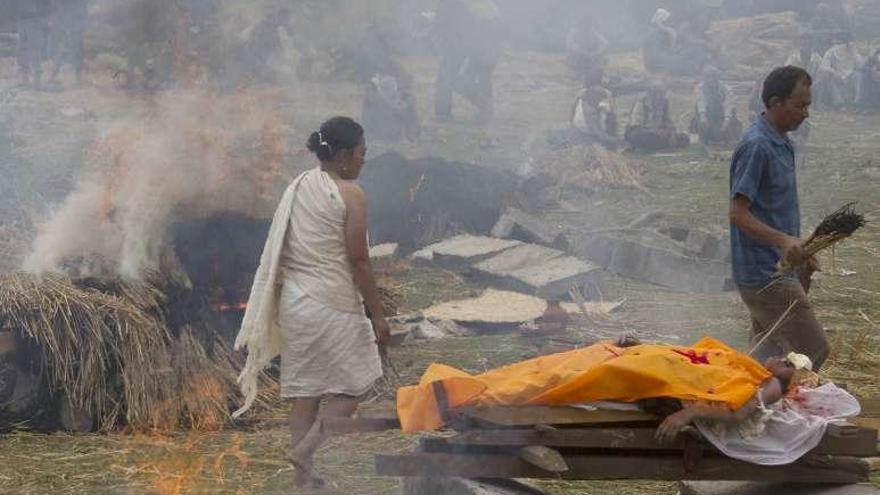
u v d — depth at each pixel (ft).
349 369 31.24
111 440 35.32
